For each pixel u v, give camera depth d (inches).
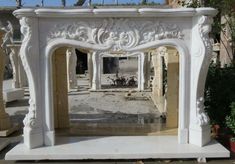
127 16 220.5
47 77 228.2
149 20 223.1
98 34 223.3
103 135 258.8
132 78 841.5
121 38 223.6
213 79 275.7
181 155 215.6
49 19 223.6
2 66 298.8
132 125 297.7
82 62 1337.4
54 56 279.6
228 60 475.8
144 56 674.8
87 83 876.6
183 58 227.0
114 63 1190.9
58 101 284.7
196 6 345.1
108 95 606.9
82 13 217.5
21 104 501.4
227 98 260.4
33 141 226.8
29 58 221.1
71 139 247.8
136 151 219.0
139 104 485.4
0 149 245.0
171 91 284.2
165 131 269.6
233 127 237.3
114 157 214.8
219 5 337.7
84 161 217.9
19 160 216.4
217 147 225.6
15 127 307.6
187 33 226.2
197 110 229.3
